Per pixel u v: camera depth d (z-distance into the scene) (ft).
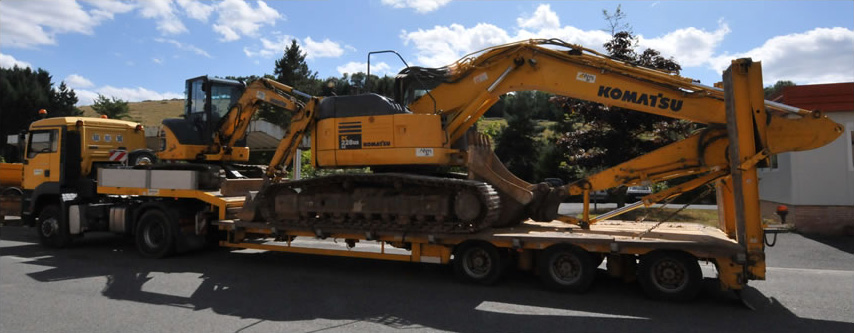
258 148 69.92
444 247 23.12
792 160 40.45
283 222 26.30
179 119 33.12
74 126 34.83
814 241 35.70
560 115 86.48
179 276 24.73
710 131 21.16
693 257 19.07
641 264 19.86
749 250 18.28
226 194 29.55
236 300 20.10
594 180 23.63
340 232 24.67
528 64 23.91
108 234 41.09
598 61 22.76
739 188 18.63
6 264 28.14
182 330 16.33
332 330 16.28
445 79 25.61
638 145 47.93
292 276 24.63
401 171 24.91
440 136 23.47
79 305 19.44
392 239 23.67
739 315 17.80
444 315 17.87
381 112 24.57
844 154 39.11
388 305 19.21
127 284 23.00
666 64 45.75
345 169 28.35
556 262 20.99
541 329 16.29
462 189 22.49
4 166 52.75
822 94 39.55
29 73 148.77
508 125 96.27
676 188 22.47
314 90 108.99
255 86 30.83
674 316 17.65
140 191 31.27
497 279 21.98
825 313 18.11
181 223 29.53
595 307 18.75
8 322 17.24
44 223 34.60
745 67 18.42
